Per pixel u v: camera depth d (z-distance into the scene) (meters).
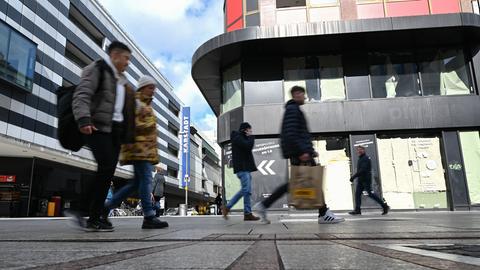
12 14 23.31
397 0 13.12
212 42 12.98
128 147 4.28
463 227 3.46
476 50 12.63
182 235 2.95
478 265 1.20
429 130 12.27
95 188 3.63
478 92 12.33
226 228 4.08
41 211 25.77
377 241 2.20
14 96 23.09
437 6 12.98
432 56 12.98
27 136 23.97
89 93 3.50
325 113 12.45
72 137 3.68
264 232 3.23
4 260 1.47
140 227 4.59
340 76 13.07
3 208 24.64
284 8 13.50
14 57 22.67
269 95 12.98
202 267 1.26
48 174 26.94
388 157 12.18
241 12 13.94
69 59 30.48
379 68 13.04
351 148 12.19
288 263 1.33
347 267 1.22
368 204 11.75
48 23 27.05
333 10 13.27
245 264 1.33
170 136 56.75
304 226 4.34
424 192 11.88
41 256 1.61
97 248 1.97
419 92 12.73
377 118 12.28
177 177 58.28
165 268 1.24
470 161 11.92
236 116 12.98
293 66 13.30
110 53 3.84
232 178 12.77
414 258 1.39
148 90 4.47
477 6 12.91
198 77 15.34
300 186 4.40
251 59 13.30
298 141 4.78
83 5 32.41
